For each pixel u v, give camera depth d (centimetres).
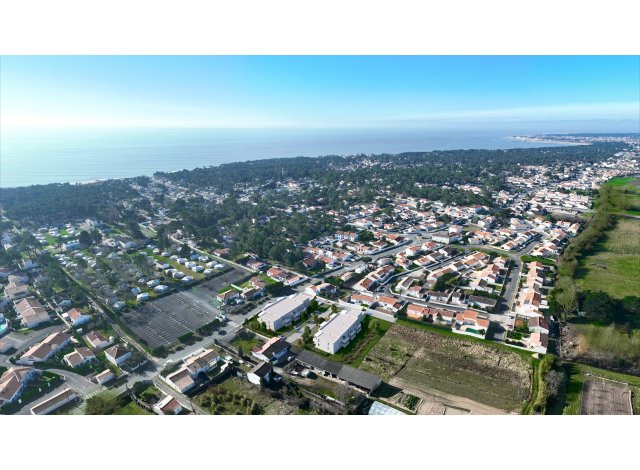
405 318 8481
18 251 13300
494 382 6500
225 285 10744
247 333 8194
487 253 12381
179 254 13075
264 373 6638
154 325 8662
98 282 10569
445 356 7225
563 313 8381
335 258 12238
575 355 7119
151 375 6981
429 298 9494
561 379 6381
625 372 6681
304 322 8538
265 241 13188
